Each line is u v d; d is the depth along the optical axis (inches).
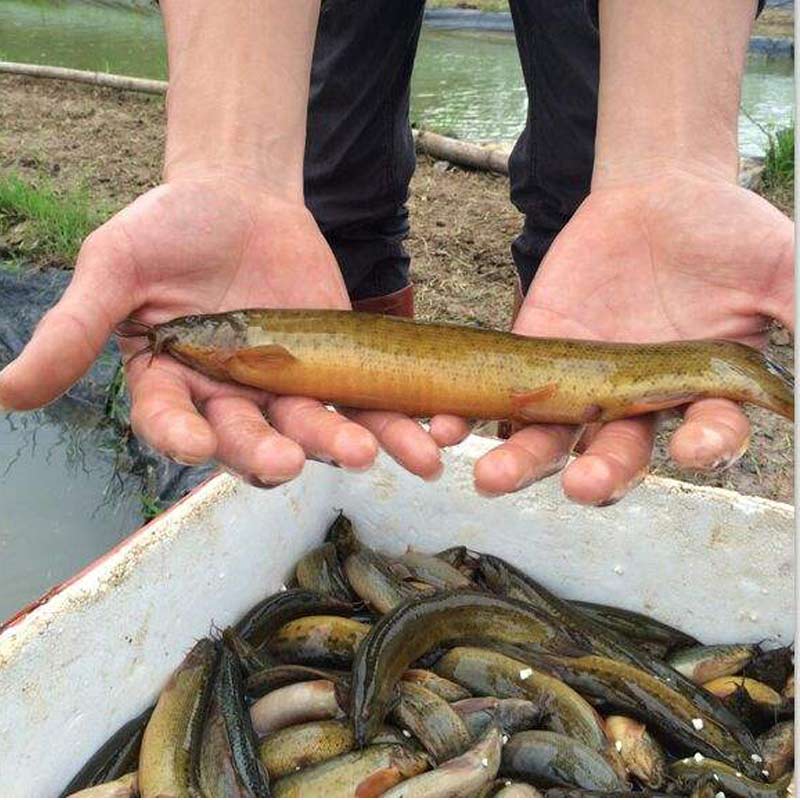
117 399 29.2
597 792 13.5
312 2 16.8
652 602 17.4
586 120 22.9
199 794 13.5
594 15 21.0
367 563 17.4
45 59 72.1
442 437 14.0
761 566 16.3
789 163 41.9
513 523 17.8
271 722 14.6
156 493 25.3
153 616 15.2
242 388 13.9
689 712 14.7
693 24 16.5
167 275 14.5
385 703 14.2
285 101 16.5
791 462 24.6
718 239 15.0
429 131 48.8
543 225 25.4
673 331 15.6
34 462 28.0
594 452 13.0
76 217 37.4
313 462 17.9
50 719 13.7
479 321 31.5
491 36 84.5
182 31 16.4
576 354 14.0
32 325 33.6
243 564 16.8
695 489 16.5
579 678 15.1
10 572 23.4
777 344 28.6
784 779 14.0
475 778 13.3
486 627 16.0
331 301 16.2
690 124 16.3
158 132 53.1
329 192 25.2
